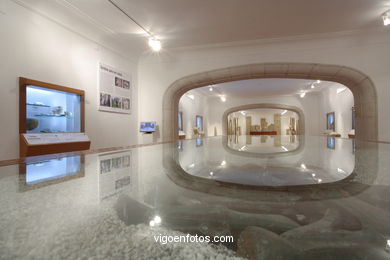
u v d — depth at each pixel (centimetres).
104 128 617
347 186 58
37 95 445
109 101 634
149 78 777
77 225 34
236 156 135
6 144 377
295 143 291
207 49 709
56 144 432
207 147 216
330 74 645
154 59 771
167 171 82
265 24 550
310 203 44
